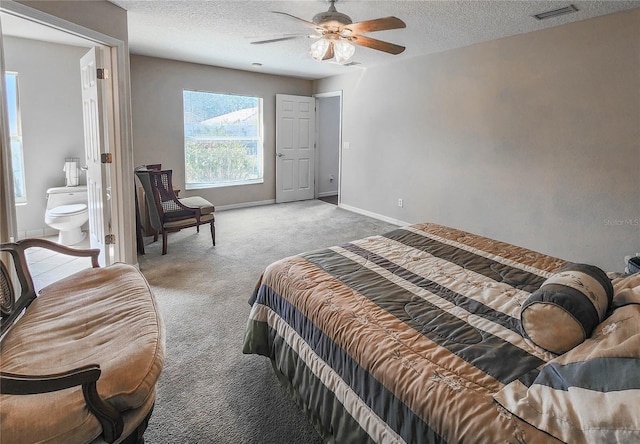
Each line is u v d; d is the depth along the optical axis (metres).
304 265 2.03
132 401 1.23
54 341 1.44
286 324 1.82
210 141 6.04
